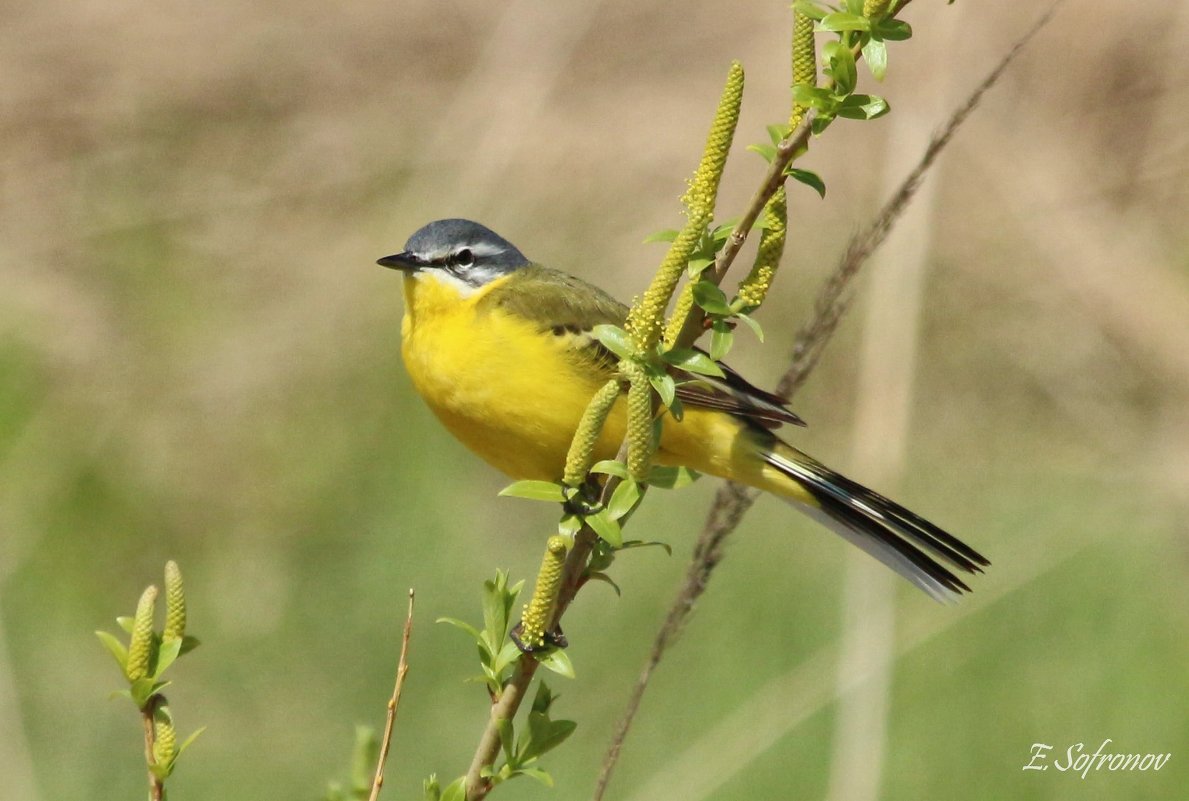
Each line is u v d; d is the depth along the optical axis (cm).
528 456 791
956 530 1416
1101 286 1673
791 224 1805
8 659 1116
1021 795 1080
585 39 2045
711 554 633
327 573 1370
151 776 485
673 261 479
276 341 1648
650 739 1129
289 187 1866
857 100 472
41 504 1423
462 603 1325
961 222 1752
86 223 1820
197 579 1373
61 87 2003
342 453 1498
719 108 476
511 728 502
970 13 1895
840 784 863
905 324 1020
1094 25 1841
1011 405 1602
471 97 1931
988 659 1186
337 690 1238
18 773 1042
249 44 2067
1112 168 1794
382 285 1712
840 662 956
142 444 1514
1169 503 1421
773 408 723
